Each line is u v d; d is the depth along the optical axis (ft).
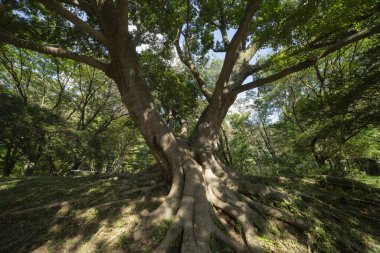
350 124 28.17
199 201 15.98
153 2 27.55
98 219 16.44
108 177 26.55
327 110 29.17
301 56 24.22
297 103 54.80
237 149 64.85
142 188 20.36
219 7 32.65
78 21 18.35
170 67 42.73
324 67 49.24
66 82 59.26
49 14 27.76
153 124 20.20
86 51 32.94
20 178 29.35
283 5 25.18
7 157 52.08
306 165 42.27
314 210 17.84
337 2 20.59
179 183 18.03
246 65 29.84
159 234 13.67
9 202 20.30
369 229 17.02
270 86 62.59
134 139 79.20
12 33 23.86
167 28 31.58
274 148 71.46
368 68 25.22
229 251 12.70
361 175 41.34
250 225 14.30
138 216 16.31
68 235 15.11
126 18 18.57
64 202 19.08
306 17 20.62
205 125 24.34
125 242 13.62
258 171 55.36
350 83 27.37
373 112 25.35
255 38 31.65
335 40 23.48
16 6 24.72
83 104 65.41
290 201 18.25
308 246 14.21
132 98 20.29
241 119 70.33
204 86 31.71
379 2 20.63
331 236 15.06
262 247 12.85
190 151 22.68
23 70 53.83
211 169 21.12
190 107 44.60
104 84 63.46
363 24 23.26
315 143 44.93
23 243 14.89
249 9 15.34
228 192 17.98
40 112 40.04
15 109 35.86
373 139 50.14
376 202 21.02
